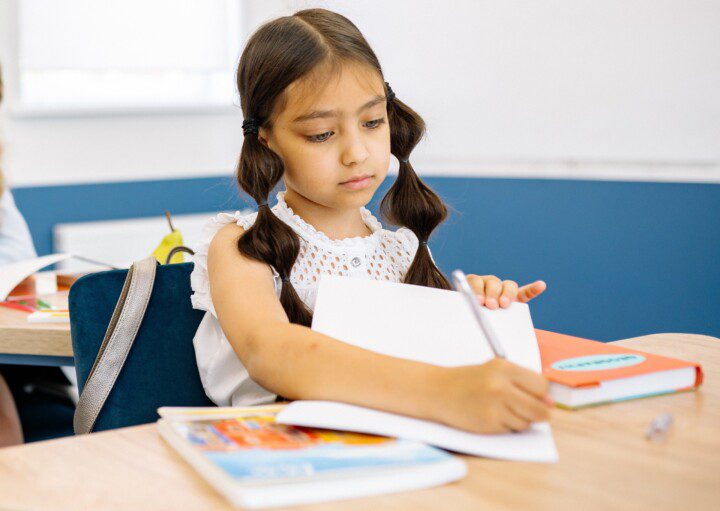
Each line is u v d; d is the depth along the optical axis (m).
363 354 0.88
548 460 0.75
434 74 3.36
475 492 0.68
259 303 1.06
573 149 2.94
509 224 3.20
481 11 3.16
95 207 3.78
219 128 4.09
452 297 1.08
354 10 3.57
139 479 0.71
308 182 1.18
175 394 1.31
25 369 1.87
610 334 2.92
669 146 2.66
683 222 2.65
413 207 1.42
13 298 1.72
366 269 1.34
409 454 0.73
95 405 1.26
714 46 2.51
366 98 1.16
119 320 1.26
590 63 2.85
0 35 3.56
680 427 0.85
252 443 0.75
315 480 0.67
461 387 0.81
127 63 3.85
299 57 1.14
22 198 3.61
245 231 1.21
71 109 3.69
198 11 3.99
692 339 1.26
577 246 2.99
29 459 0.76
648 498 0.67
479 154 3.25
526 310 1.08
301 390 0.89
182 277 1.32
